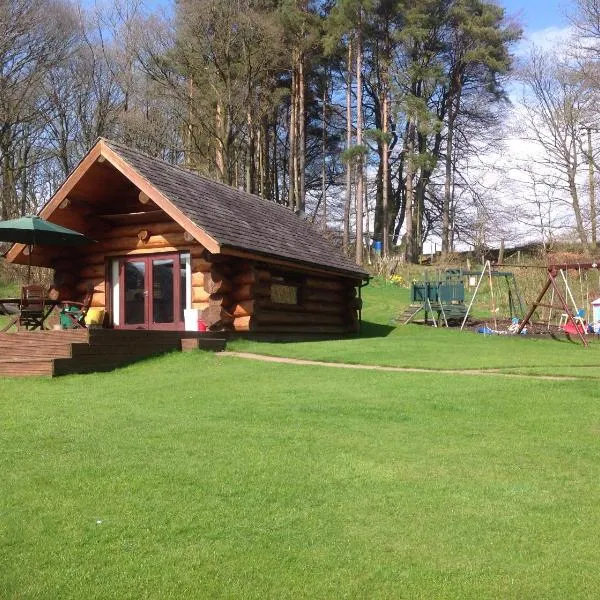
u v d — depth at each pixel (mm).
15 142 38875
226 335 15945
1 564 4258
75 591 3926
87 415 8562
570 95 39969
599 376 11211
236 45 37344
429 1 43000
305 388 10195
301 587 3979
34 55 34344
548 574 4148
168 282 17094
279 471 6055
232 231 16125
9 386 10961
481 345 17422
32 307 15289
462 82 49344
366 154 43562
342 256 23141
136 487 5633
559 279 30297
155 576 4090
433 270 41719
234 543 4547
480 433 7516
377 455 6590
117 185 17031
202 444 7004
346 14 41031
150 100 38031
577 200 41812
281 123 50781
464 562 4301
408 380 10773
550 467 6277
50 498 5395
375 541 4590
